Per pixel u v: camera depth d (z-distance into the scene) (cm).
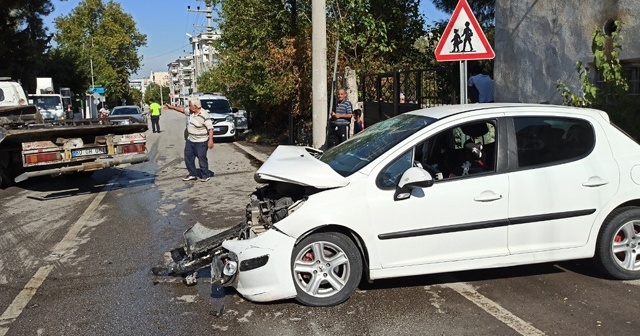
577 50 805
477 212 468
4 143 1020
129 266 587
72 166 969
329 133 1125
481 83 929
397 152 474
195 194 994
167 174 1255
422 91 1109
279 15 1516
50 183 1157
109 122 1055
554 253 485
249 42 1672
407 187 447
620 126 670
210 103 2178
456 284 506
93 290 517
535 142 490
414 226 461
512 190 473
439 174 492
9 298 502
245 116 2252
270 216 474
